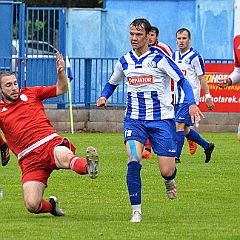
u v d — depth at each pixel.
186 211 19.48
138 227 17.05
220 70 43.31
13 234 16.25
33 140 18.12
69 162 17.59
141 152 18.39
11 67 43.88
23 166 18.31
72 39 51.19
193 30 51.91
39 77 44.03
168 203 20.80
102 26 51.66
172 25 52.09
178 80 18.66
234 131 43.97
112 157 31.50
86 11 51.16
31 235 16.12
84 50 51.34
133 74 18.80
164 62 18.67
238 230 16.67
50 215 19.03
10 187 23.83
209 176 26.05
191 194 22.36
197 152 34.06
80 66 44.50
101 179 25.47
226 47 51.59
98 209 19.91
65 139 18.20
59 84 18.62
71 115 42.81
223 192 22.75
